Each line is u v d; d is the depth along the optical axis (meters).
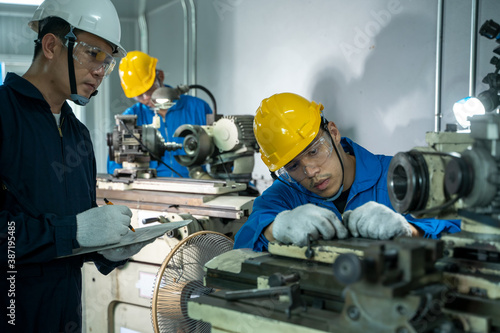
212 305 0.84
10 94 1.35
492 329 0.70
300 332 0.72
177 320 1.31
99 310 2.23
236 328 0.80
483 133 0.75
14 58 4.26
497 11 2.15
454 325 0.69
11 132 1.32
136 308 2.11
